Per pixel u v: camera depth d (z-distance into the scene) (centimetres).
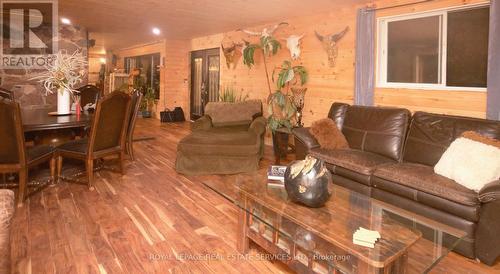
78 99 416
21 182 295
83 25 605
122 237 243
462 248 226
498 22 290
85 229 254
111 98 329
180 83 869
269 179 250
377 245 163
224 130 463
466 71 331
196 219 277
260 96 593
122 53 1128
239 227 228
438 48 354
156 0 410
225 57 682
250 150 404
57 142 405
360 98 411
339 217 194
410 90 370
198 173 402
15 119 272
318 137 352
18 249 222
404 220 194
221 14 487
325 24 461
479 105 316
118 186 355
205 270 206
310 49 488
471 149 245
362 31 403
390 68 399
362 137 353
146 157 485
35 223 262
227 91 638
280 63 544
